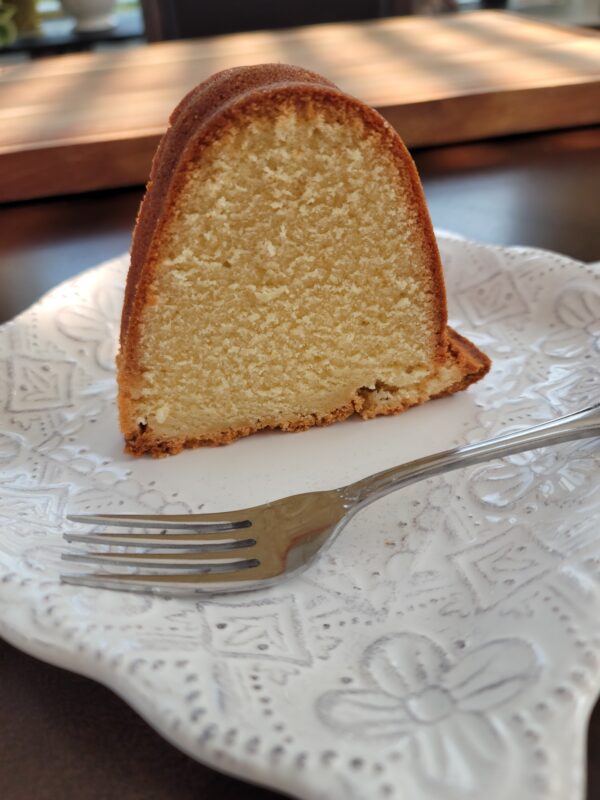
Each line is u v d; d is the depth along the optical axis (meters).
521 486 0.15
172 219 0.16
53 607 0.11
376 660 0.11
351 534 0.15
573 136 0.36
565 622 0.10
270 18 0.61
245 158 0.16
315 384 0.18
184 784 0.10
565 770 0.09
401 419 0.19
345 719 0.10
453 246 0.23
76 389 0.20
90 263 0.28
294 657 0.11
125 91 0.40
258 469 0.17
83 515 0.15
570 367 0.19
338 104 0.16
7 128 0.35
